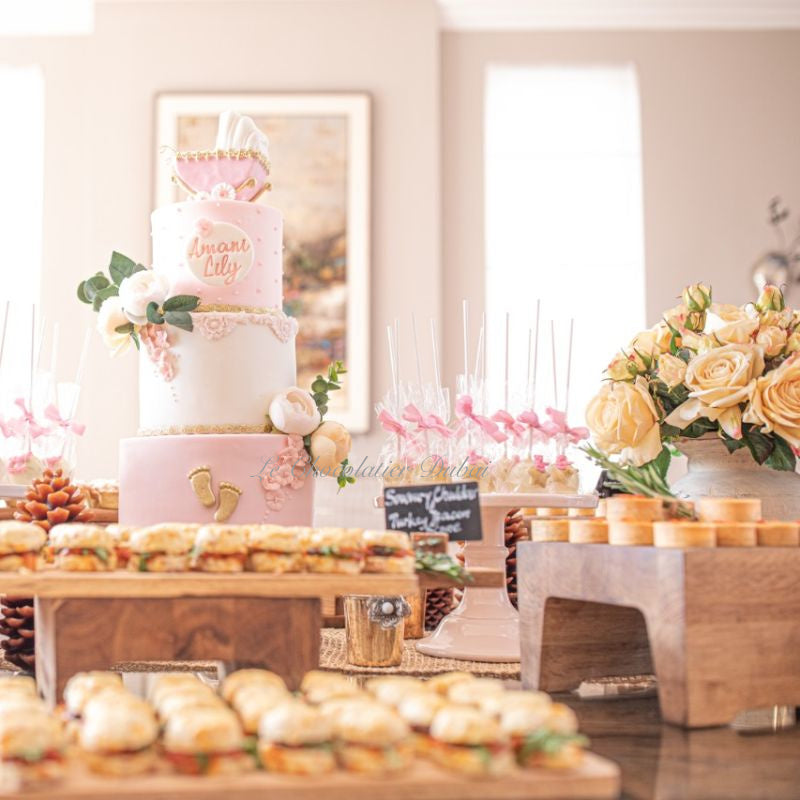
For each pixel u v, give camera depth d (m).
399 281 4.14
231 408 1.62
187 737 0.76
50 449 1.90
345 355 4.08
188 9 4.22
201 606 1.14
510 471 1.74
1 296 4.35
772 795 0.85
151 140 4.14
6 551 1.15
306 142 4.15
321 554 1.17
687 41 4.51
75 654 1.11
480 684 0.89
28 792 0.72
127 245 4.13
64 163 4.42
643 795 0.86
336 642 1.71
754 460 1.60
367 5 4.24
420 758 0.81
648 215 4.45
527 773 0.77
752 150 4.48
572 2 4.38
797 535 1.12
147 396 1.67
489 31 4.48
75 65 4.45
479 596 1.65
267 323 1.66
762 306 1.70
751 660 1.08
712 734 1.07
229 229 1.66
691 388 1.58
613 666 1.35
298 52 4.22
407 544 1.21
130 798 0.73
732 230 4.46
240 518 1.56
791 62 4.52
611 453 1.65
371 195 4.16
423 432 1.75
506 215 4.44
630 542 1.16
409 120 4.20
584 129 4.48
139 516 1.58
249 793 0.74
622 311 4.41
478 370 1.96
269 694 0.86
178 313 1.60
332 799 0.74
